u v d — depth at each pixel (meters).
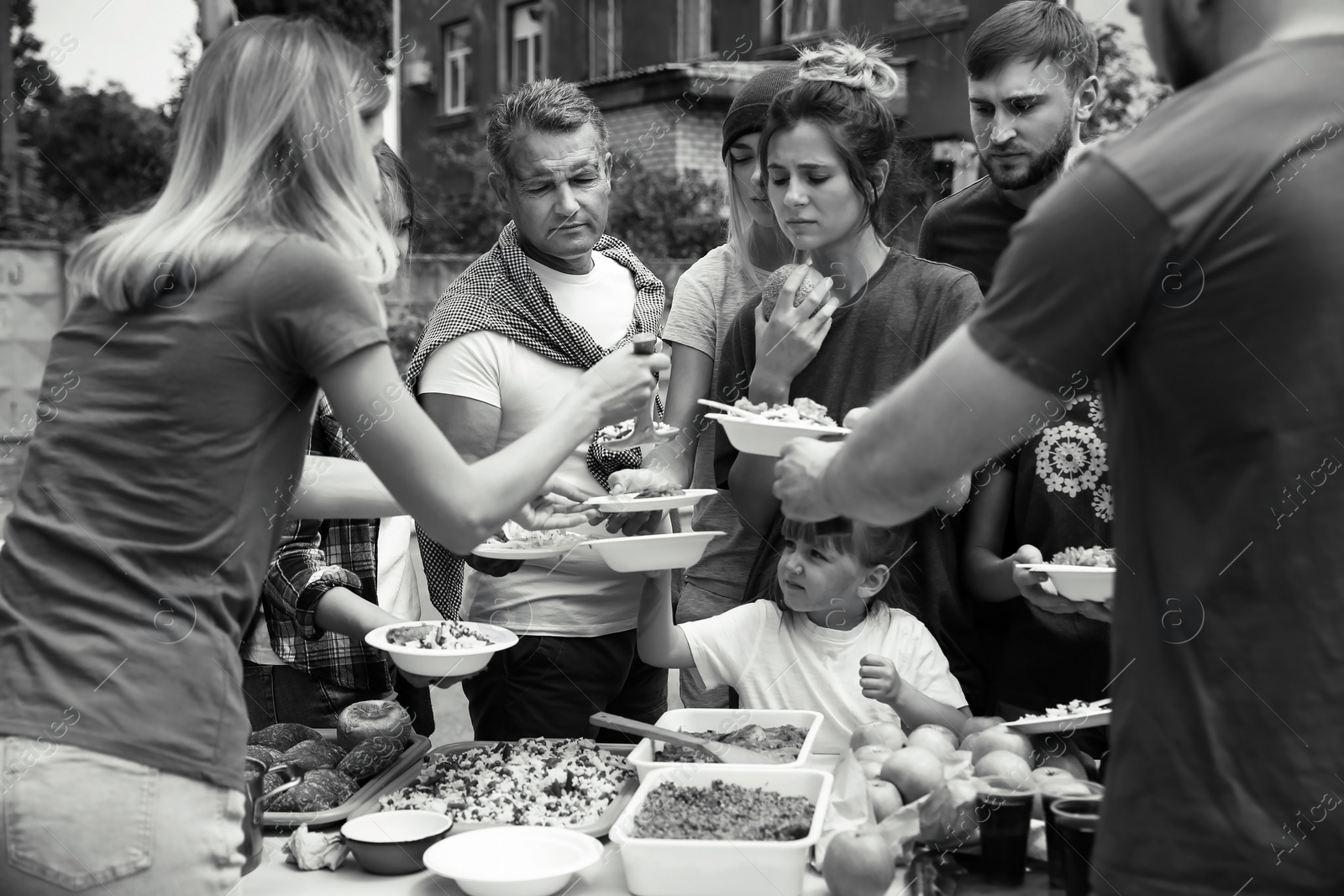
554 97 2.42
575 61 12.66
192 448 1.43
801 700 2.28
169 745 1.40
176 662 1.42
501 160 2.46
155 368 1.42
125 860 1.38
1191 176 1.16
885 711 2.24
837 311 2.29
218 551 1.45
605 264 2.68
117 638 1.40
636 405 1.78
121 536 1.42
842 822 1.74
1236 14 1.23
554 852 1.69
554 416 1.71
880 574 2.25
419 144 14.36
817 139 2.18
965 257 2.70
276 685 2.42
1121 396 1.28
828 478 1.43
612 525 2.20
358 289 1.49
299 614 2.28
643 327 2.61
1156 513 1.25
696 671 2.74
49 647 1.39
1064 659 2.32
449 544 1.59
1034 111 2.45
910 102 8.70
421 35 14.16
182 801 1.41
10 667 1.40
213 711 1.44
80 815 1.36
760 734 2.03
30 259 8.03
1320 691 1.16
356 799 1.94
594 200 2.46
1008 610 2.39
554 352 2.48
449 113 14.04
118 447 1.42
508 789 1.94
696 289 2.73
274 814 1.87
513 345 2.48
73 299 1.52
